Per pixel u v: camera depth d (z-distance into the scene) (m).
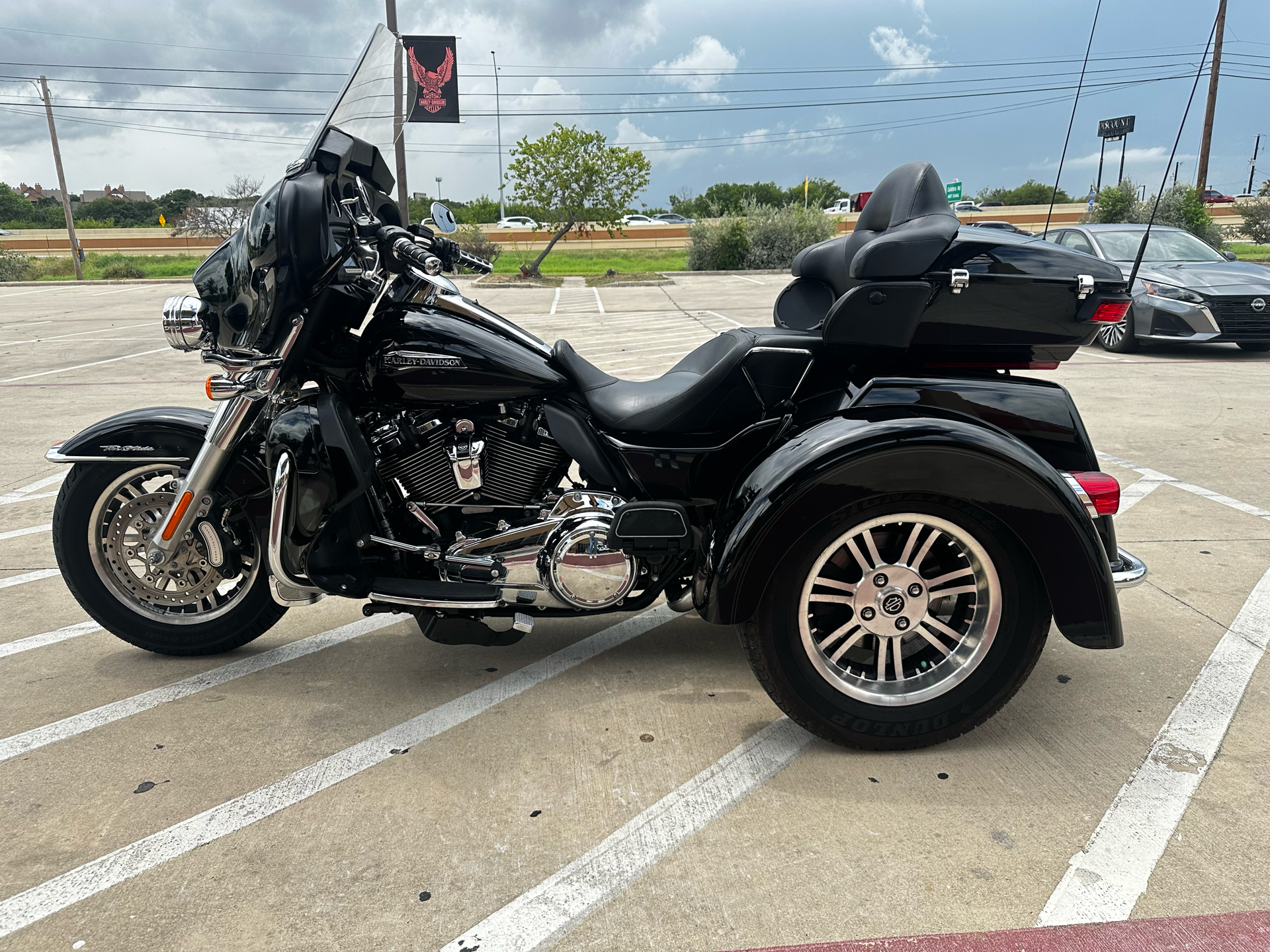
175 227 42.19
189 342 2.54
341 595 2.58
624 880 1.90
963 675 2.34
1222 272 9.08
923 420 2.23
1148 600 3.38
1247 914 1.78
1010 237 2.41
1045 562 2.22
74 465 2.79
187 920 1.79
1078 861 1.95
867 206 2.74
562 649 3.07
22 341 11.94
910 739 2.37
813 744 2.45
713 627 3.26
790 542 2.21
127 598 2.91
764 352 2.47
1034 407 2.39
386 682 2.82
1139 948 1.70
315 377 2.59
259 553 2.84
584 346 10.77
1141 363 8.89
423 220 2.77
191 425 2.74
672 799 2.19
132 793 2.22
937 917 1.79
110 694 2.73
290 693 2.75
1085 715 2.58
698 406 2.52
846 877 1.91
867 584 2.31
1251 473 5.03
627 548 2.50
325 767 2.34
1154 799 2.17
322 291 2.43
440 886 1.89
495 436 2.58
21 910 1.82
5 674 2.86
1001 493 2.18
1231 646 3.01
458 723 2.56
